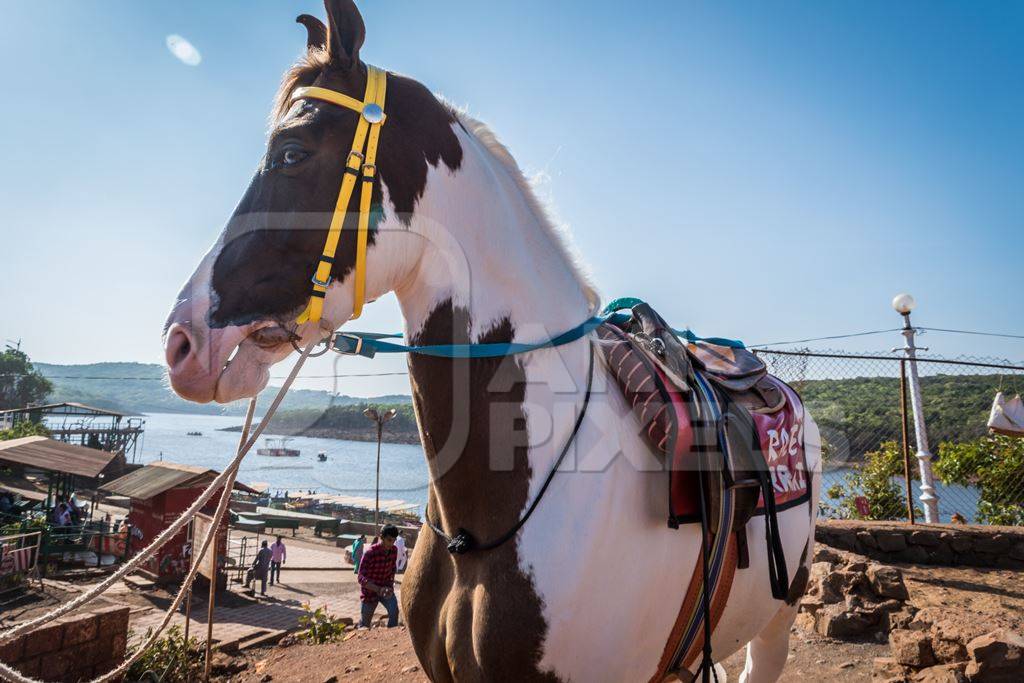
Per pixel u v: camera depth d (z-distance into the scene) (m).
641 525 1.43
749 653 2.35
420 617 1.58
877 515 7.55
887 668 3.39
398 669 4.18
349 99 1.38
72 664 5.07
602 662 1.34
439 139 1.48
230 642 6.74
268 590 14.48
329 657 4.77
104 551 16.66
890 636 3.54
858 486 7.76
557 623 1.29
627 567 1.38
